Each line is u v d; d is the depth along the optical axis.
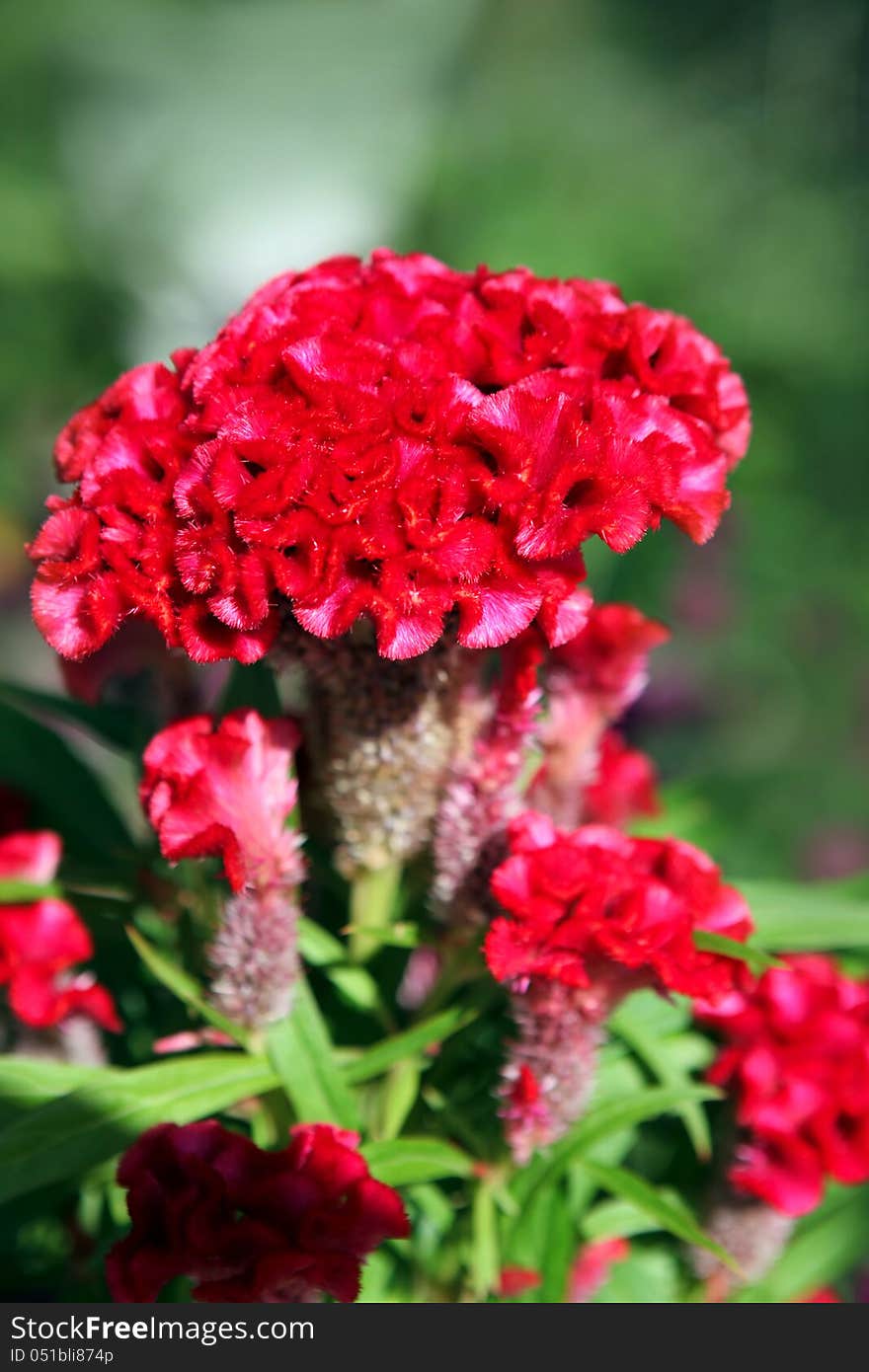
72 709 0.44
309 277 0.36
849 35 1.44
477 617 0.32
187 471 0.33
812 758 0.92
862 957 0.45
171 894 0.41
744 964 0.36
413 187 1.33
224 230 1.29
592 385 0.33
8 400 1.22
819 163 1.43
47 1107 0.36
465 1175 0.38
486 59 1.41
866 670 0.98
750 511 1.07
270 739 0.37
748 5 1.47
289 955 0.37
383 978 0.41
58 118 1.29
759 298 1.32
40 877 0.41
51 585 0.34
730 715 0.87
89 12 1.31
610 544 0.32
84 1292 0.43
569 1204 0.41
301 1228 0.34
